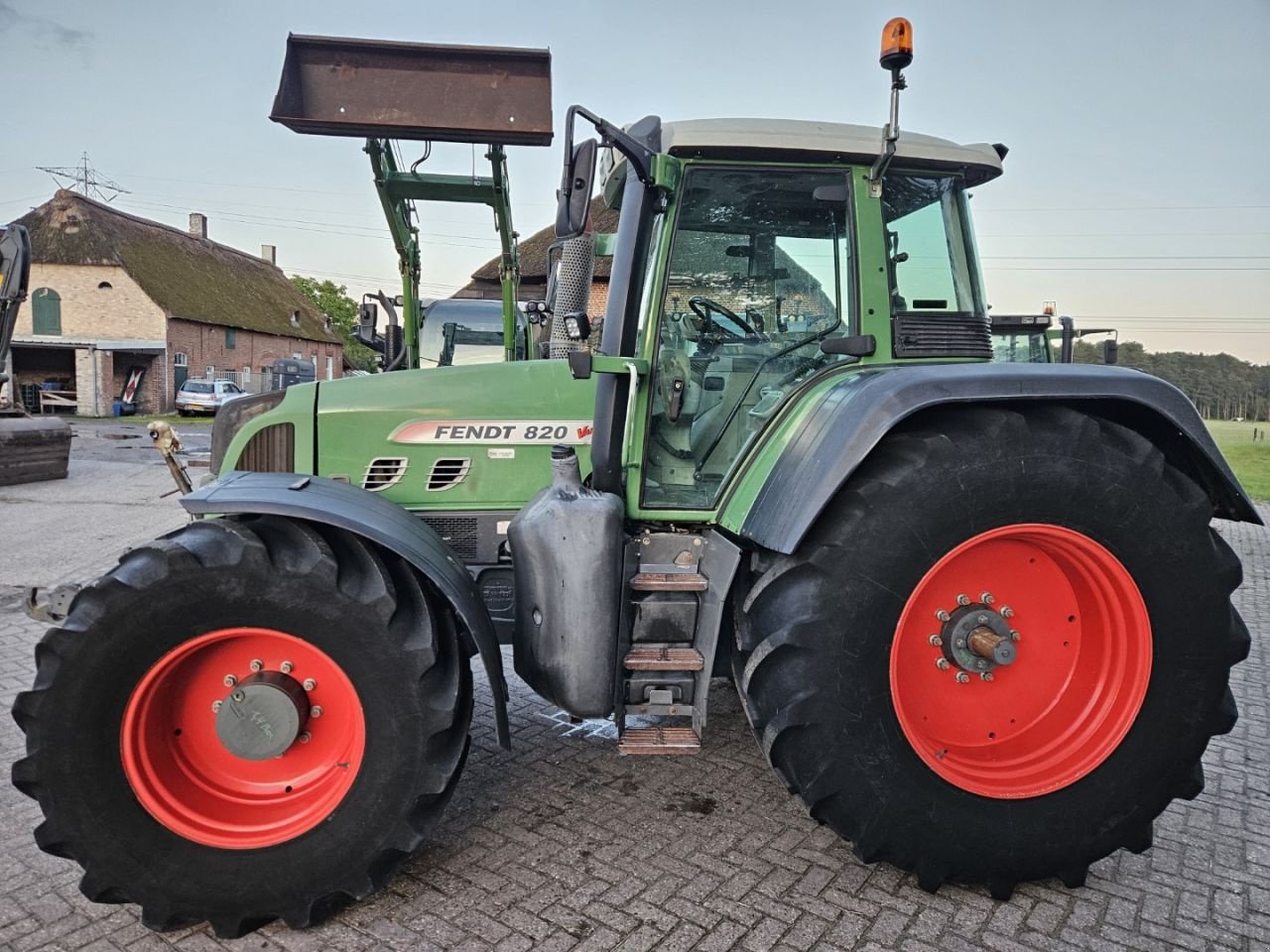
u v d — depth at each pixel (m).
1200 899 2.67
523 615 2.82
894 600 2.49
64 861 2.78
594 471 3.01
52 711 2.27
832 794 2.52
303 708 2.48
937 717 2.72
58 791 2.29
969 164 3.02
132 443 17.11
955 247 3.11
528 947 2.37
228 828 2.43
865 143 2.91
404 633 2.43
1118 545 2.58
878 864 2.81
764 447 2.94
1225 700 2.69
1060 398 2.54
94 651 2.28
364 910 2.53
